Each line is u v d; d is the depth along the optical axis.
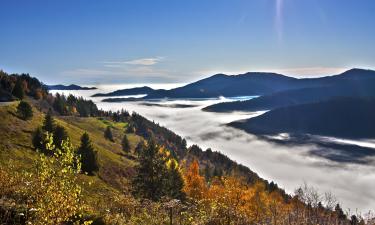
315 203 26.88
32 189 12.43
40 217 11.74
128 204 25.36
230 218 21.73
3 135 73.25
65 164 11.94
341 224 23.69
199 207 22.95
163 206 23.02
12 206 14.16
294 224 21.66
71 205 11.94
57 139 71.00
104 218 18.80
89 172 74.44
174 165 69.94
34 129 86.00
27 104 93.44
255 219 24.33
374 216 24.11
